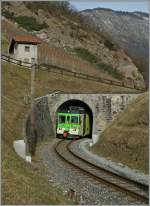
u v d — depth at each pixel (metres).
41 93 64.00
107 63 123.56
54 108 63.94
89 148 48.47
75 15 146.25
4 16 116.62
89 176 27.02
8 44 90.00
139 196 19.98
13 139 37.47
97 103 63.91
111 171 30.69
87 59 120.19
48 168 29.94
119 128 43.34
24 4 127.38
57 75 75.19
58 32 124.56
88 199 20.25
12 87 58.28
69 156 39.38
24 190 17.55
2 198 15.66
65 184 23.95
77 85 75.38
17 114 47.72
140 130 38.59
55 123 64.19
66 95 64.12
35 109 51.41
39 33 119.38
